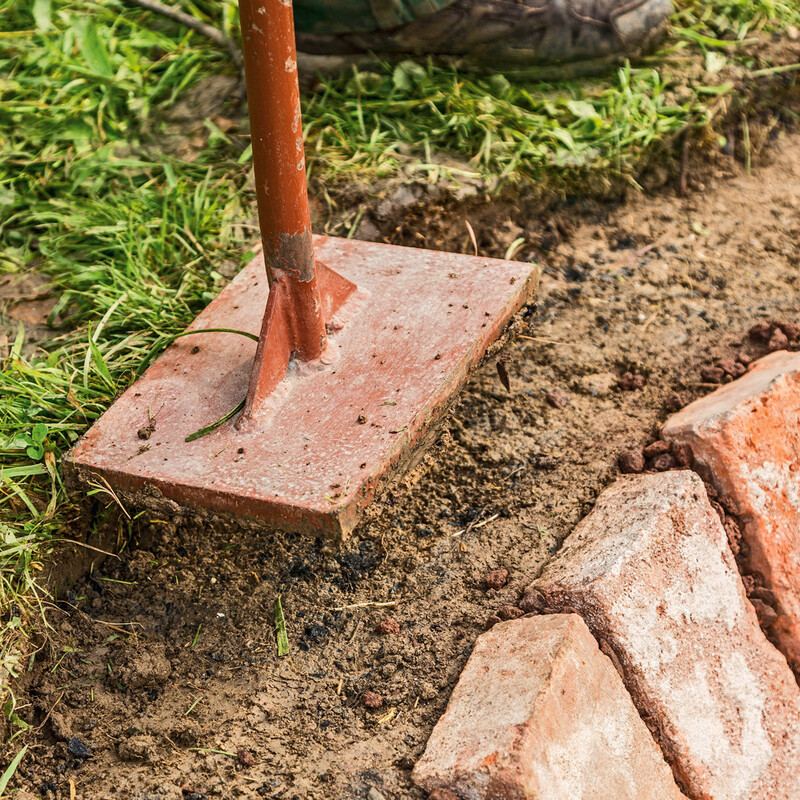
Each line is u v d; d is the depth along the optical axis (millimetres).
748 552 1927
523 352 2049
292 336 1860
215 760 1802
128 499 1825
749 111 2295
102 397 1942
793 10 2389
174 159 2172
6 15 2330
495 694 1790
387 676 1845
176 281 2064
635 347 2059
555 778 1751
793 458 1955
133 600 1887
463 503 1949
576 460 1973
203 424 1846
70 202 2129
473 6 2186
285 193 1796
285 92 1759
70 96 2227
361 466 1798
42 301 2057
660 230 2184
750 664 1890
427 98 2209
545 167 2168
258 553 1915
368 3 2164
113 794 1783
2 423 1922
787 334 2055
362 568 1908
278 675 1848
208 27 2289
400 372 1861
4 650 1818
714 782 1842
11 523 1869
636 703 1835
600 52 2256
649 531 1871
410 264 1960
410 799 1771
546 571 1886
